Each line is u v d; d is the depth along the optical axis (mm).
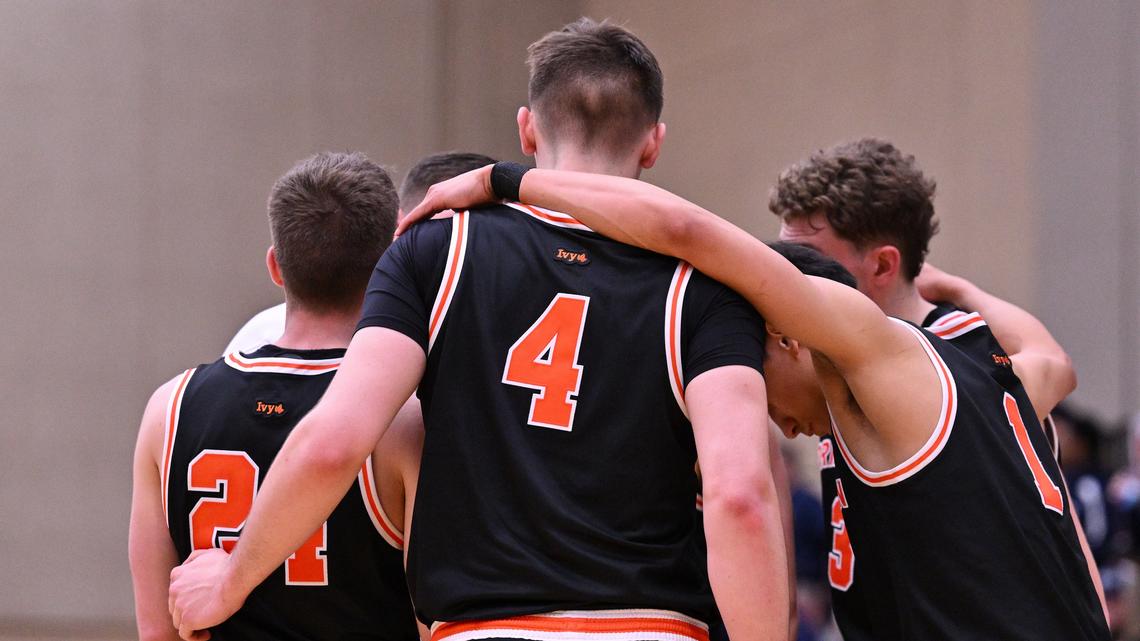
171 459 5562
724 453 4566
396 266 5070
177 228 25375
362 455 4656
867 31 21156
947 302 7773
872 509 5551
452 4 26297
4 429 24703
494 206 5281
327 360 5594
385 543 5527
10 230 25000
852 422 5629
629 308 4934
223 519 5473
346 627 5535
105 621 24656
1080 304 18000
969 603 5332
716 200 24109
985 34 19250
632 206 4949
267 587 5484
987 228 19078
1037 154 18453
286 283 5750
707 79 24438
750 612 4473
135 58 25406
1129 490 14547
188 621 5145
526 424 4859
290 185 5727
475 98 26234
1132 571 14258
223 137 25578
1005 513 5418
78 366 24969
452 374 4965
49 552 24641
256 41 25734
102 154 25266
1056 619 5367
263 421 5496
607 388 4863
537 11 26656
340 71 25906
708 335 4867
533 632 4633
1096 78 17969
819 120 21844
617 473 4801
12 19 25266
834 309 5188
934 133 19922
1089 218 17938
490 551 4770
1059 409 15156
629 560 4715
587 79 5371
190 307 25281
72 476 24797
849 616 6121
